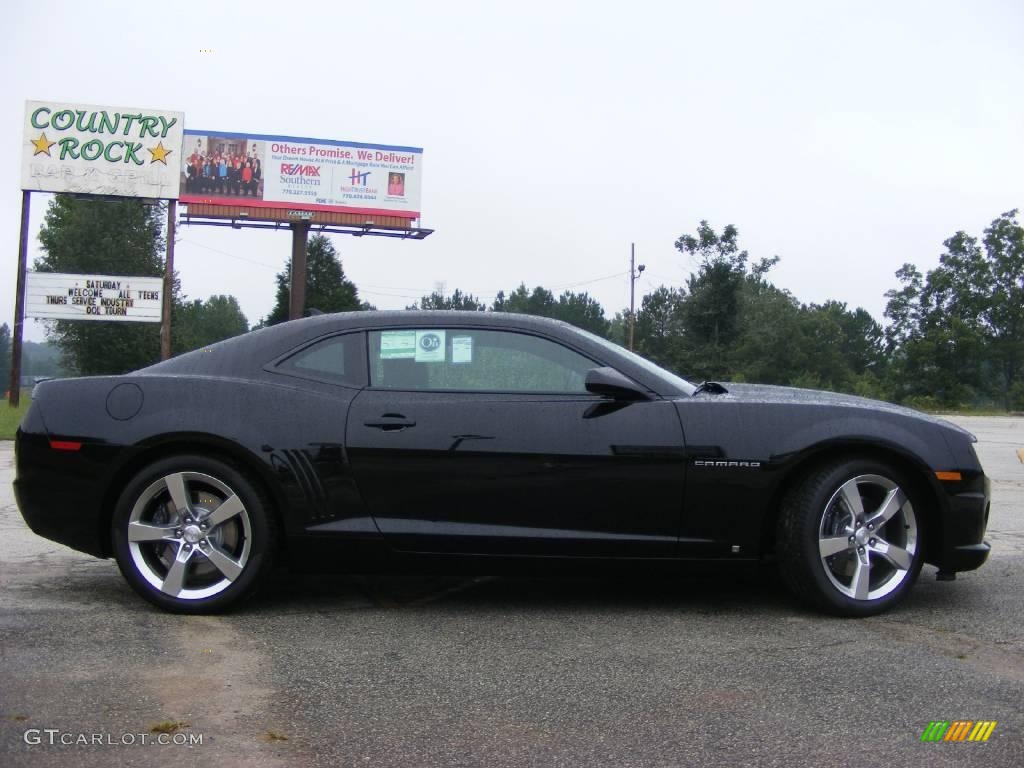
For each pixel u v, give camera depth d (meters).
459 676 3.42
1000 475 10.83
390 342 4.31
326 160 44.22
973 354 66.88
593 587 4.82
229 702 3.12
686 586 4.84
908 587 4.27
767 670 3.50
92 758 2.67
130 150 24.78
